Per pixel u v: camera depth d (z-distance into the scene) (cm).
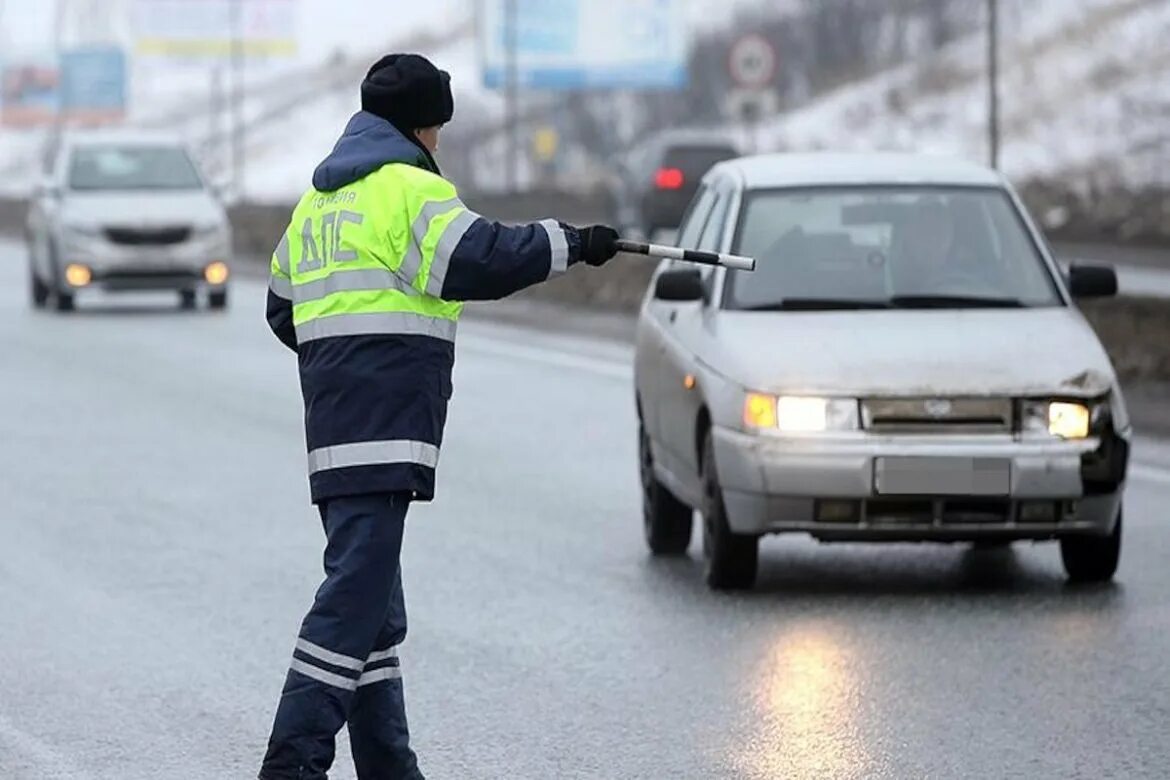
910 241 2728
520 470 3522
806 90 18750
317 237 1563
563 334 6050
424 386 1552
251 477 3456
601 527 3002
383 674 1589
